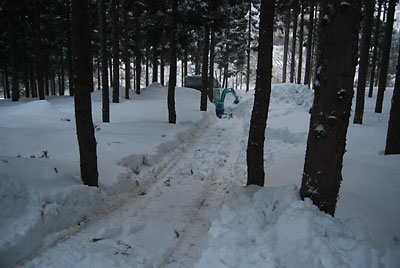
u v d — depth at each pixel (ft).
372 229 12.03
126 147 26.30
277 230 10.57
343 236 9.87
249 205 13.62
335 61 10.48
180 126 41.52
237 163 28.32
